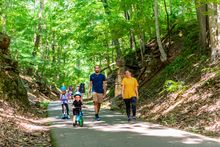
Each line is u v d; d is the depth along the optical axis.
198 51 18.50
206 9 18.02
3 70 15.30
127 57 27.66
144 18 22.64
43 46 47.44
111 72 34.34
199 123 11.00
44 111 18.38
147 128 10.99
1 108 12.33
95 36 25.47
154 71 22.88
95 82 13.52
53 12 32.12
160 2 29.72
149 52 25.33
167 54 22.67
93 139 8.89
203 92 13.16
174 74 18.45
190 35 21.61
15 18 34.84
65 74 52.97
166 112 14.02
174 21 25.70
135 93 13.55
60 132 10.19
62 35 28.98
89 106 23.17
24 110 14.52
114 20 22.48
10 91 14.84
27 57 32.44
